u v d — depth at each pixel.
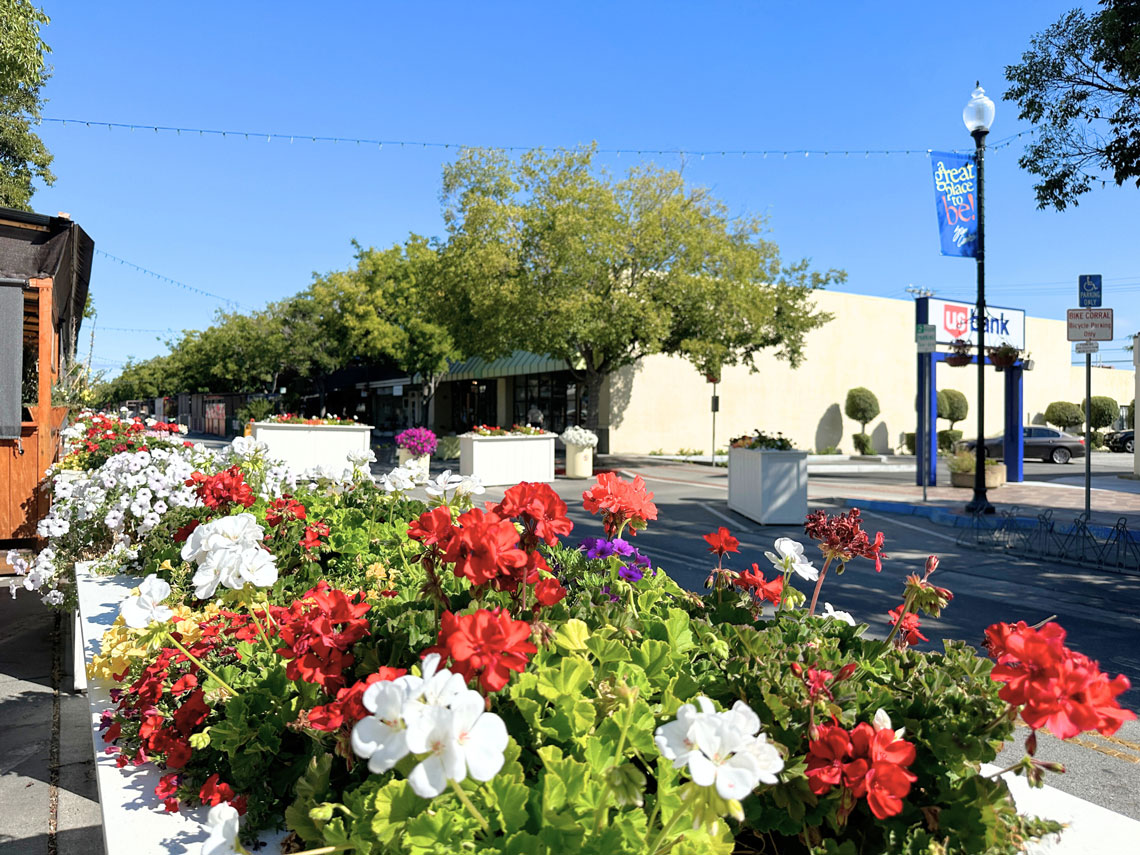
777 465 11.47
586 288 19.53
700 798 1.29
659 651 2.06
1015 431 18.62
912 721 1.77
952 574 8.21
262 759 2.04
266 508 4.84
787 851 1.79
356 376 43.34
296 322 38.47
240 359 45.88
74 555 5.58
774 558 2.67
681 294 19.78
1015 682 1.52
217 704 2.16
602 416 26.09
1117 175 9.62
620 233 19.62
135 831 1.88
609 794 1.43
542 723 1.70
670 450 27.16
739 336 21.42
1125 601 7.00
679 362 27.33
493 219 19.81
